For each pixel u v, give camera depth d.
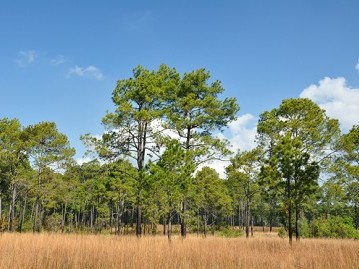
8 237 14.87
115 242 14.09
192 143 24.27
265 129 25.81
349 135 25.16
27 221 44.81
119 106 19.89
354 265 9.99
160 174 18.97
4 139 31.53
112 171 20.86
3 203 47.25
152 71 22.98
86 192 46.75
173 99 25.30
